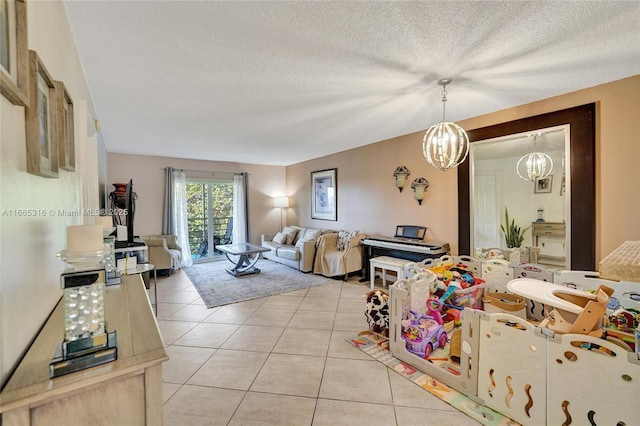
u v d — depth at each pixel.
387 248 4.36
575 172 2.68
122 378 0.82
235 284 4.51
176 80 2.37
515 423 1.59
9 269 0.75
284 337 2.69
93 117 2.92
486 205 3.37
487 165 3.35
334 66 2.16
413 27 1.70
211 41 1.83
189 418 1.66
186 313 3.31
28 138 0.88
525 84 2.52
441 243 3.76
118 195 4.58
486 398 1.73
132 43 1.84
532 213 3.00
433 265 3.10
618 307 1.96
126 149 5.20
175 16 1.58
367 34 1.77
